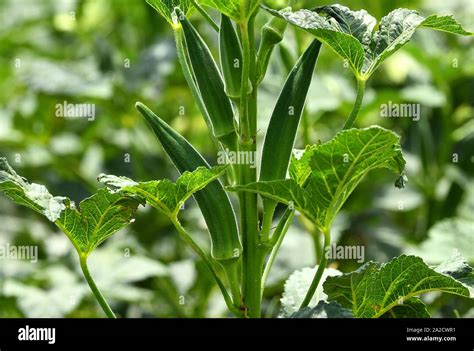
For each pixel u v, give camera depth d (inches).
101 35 211.8
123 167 192.2
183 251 173.5
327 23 78.3
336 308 79.4
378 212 180.4
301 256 155.3
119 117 186.2
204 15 84.4
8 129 203.3
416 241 172.9
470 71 182.9
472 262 145.3
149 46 195.6
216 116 82.9
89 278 83.7
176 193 78.9
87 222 81.4
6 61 224.7
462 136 186.7
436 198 181.6
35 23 226.5
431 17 80.1
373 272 83.7
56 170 197.8
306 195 78.9
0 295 153.6
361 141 75.1
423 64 184.2
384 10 187.2
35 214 202.7
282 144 82.7
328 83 183.3
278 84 178.5
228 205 81.7
